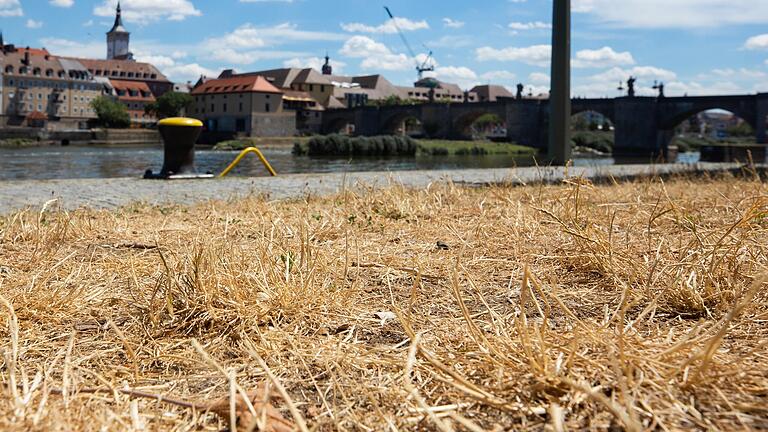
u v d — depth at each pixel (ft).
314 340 7.28
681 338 6.34
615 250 10.82
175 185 34.91
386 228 15.17
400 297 9.07
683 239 12.66
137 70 507.30
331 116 429.38
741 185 24.67
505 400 5.29
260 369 6.43
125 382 6.12
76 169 100.12
